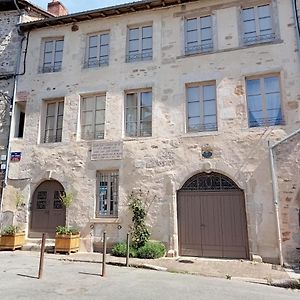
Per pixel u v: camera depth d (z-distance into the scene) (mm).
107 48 11102
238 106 9125
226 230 8672
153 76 10156
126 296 4934
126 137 10070
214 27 9922
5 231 9781
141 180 9531
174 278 6344
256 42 9477
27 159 10773
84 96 10867
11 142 11031
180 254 8859
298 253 7812
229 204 8781
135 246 8812
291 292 5625
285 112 8688
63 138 10602
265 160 8570
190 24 10344
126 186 9641
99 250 9492
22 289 5277
